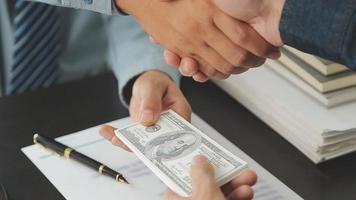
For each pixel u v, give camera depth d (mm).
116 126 865
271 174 771
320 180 765
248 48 715
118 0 793
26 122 878
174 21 741
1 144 825
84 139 836
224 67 766
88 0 814
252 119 893
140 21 794
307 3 612
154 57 932
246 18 688
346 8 591
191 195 604
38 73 1128
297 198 727
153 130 729
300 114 798
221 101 938
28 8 1078
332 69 811
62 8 1138
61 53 1174
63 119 887
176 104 835
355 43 601
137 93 861
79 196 723
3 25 1109
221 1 682
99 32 1192
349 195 739
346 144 792
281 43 688
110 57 1117
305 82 841
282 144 835
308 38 625
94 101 937
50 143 804
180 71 843
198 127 864
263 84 874
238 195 628
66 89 967
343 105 823
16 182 750
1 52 1130
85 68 1197
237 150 818
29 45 1104
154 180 748
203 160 630
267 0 658
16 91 1130
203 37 734
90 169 769
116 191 730
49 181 751
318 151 778
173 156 674
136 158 791
